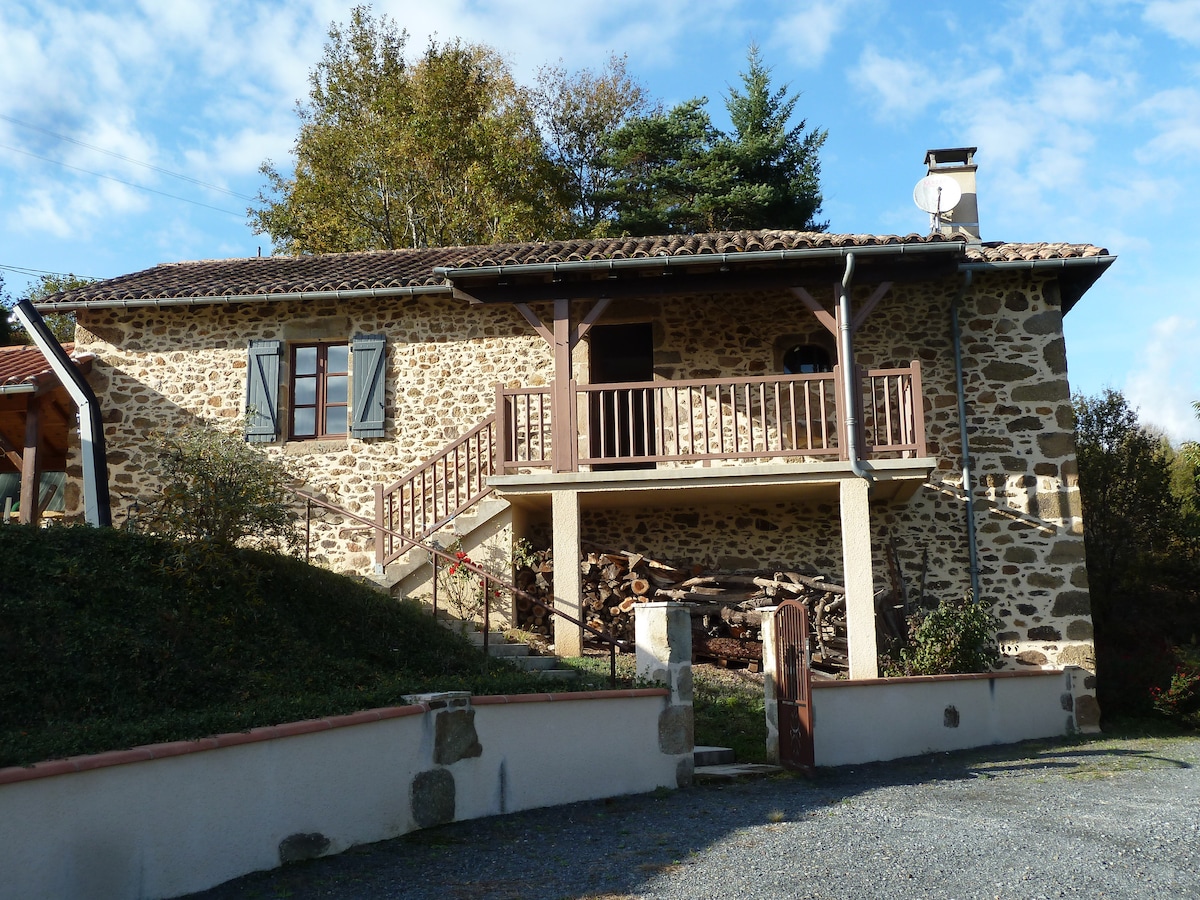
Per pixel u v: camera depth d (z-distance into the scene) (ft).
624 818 20.03
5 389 35.53
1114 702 39.11
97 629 21.43
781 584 36.96
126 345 41.47
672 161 88.79
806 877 15.90
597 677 27.04
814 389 39.40
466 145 83.56
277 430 40.37
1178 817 20.21
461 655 29.27
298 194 84.74
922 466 33.53
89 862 13.29
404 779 18.40
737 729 28.81
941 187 42.14
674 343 40.16
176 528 26.02
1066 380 38.27
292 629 25.82
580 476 34.60
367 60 90.22
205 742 14.98
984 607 37.11
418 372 40.68
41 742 14.29
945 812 20.62
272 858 15.90
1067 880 15.85
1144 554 50.37
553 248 38.27
